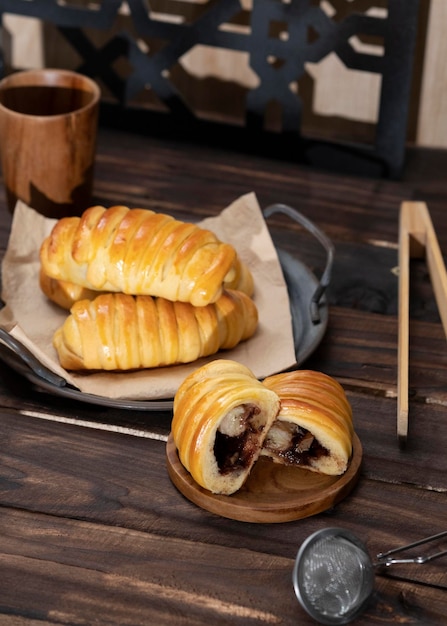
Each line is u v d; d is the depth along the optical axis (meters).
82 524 0.88
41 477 0.90
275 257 1.06
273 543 0.87
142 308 0.96
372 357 1.01
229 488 0.87
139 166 1.25
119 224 0.97
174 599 0.83
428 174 1.26
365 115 1.32
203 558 0.86
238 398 0.85
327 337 1.02
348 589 0.82
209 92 1.35
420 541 0.84
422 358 1.01
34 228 1.06
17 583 0.84
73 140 1.10
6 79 1.13
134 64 1.28
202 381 0.88
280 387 0.89
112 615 0.83
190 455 0.86
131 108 1.30
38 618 0.82
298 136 1.26
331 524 0.88
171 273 0.96
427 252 1.10
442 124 1.30
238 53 1.31
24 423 0.94
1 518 0.88
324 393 0.89
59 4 1.27
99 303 0.96
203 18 1.23
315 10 1.20
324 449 0.88
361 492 0.90
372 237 1.15
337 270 1.10
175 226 0.97
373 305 1.06
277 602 0.83
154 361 0.96
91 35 1.35
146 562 0.85
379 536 0.87
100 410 0.95
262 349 0.99
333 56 1.29
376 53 1.29
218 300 0.97
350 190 1.22
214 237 0.98
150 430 0.94
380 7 1.25
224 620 0.83
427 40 1.26
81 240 0.97
